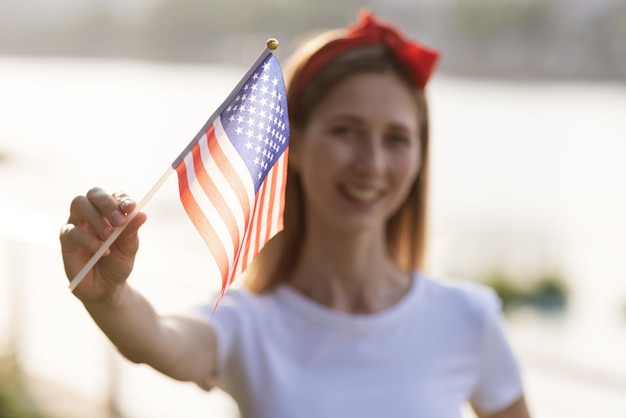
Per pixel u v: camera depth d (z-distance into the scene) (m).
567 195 52.09
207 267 8.98
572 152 69.88
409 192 4.36
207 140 3.19
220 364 3.84
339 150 3.93
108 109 87.56
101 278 3.12
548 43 166.88
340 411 3.86
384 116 3.95
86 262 3.11
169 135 70.69
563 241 33.75
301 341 3.94
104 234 3.03
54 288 11.68
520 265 27.97
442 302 4.12
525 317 24.48
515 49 168.00
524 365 8.60
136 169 53.94
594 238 38.25
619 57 161.12
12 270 9.61
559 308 25.33
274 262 4.14
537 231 38.16
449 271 25.77
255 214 3.38
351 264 4.05
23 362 9.39
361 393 3.90
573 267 30.16
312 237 4.10
